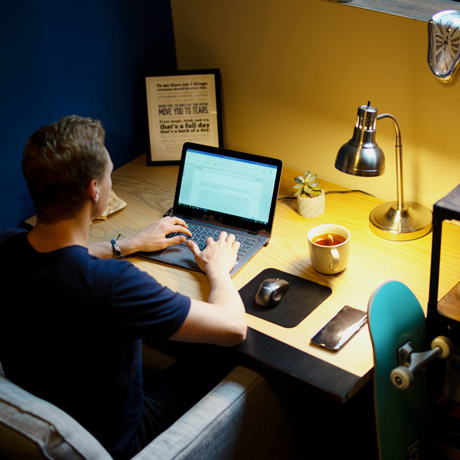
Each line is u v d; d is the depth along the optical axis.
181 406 1.45
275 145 2.12
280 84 1.98
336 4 1.70
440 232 1.25
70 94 1.98
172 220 1.72
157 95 2.16
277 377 1.43
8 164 1.88
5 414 1.08
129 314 1.15
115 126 2.17
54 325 1.16
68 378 1.21
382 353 1.21
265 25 1.91
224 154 1.76
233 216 1.75
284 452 1.57
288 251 1.66
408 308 1.30
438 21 1.49
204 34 2.13
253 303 1.48
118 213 1.92
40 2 1.80
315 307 1.45
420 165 1.74
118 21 2.04
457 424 1.47
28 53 1.83
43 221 1.18
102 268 1.15
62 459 1.06
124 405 1.26
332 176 1.99
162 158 2.21
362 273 1.55
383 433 1.27
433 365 1.61
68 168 1.14
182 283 1.56
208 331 1.25
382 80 1.71
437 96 1.60
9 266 1.19
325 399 1.84
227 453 1.30
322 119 1.92
